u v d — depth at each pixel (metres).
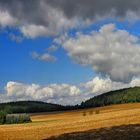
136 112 84.94
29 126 67.75
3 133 54.41
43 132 53.00
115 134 40.69
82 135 42.53
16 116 98.69
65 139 41.16
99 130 46.56
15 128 63.84
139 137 37.41
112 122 61.50
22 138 47.62
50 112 197.62
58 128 57.84
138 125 48.97
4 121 96.75
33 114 187.38
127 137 37.94
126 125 50.53
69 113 153.25
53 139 42.88
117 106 152.12
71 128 56.31
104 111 127.44
